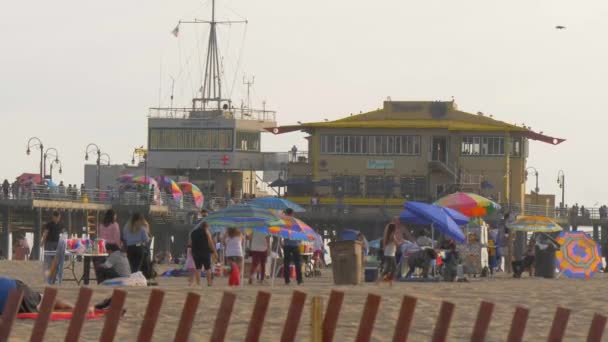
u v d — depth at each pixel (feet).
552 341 150.92
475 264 442.09
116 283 291.58
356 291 284.82
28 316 208.64
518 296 303.68
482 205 448.24
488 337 223.92
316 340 145.28
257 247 360.89
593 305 286.46
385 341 212.84
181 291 259.80
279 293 266.77
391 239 343.26
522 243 580.30
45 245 338.34
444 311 146.61
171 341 204.33
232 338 209.87
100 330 204.54
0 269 487.20
